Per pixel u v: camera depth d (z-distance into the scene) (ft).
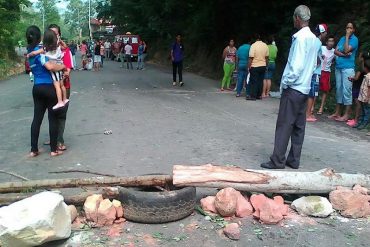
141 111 35.53
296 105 19.39
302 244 13.75
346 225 15.11
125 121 31.22
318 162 21.66
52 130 21.94
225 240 13.94
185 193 15.05
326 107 37.04
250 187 15.74
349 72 32.01
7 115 33.86
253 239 14.02
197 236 14.15
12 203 14.10
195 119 32.24
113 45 129.70
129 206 14.84
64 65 21.33
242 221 15.21
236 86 49.90
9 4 88.43
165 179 15.85
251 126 30.12
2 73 69.15
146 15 108.99
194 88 53.06
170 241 13.82
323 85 34.96
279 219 15.07
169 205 14.74
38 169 20.22
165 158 21.90
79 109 36.37
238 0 63.67
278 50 53.88
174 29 101.14
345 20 47.03
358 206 15.60
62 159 21.76
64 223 13.55
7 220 12.44
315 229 14.76
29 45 21.07
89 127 29.17
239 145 24.62
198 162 21.24
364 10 46.06
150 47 125.80
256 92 42.57
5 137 26.50
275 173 15.97
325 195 16.62
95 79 63.87
